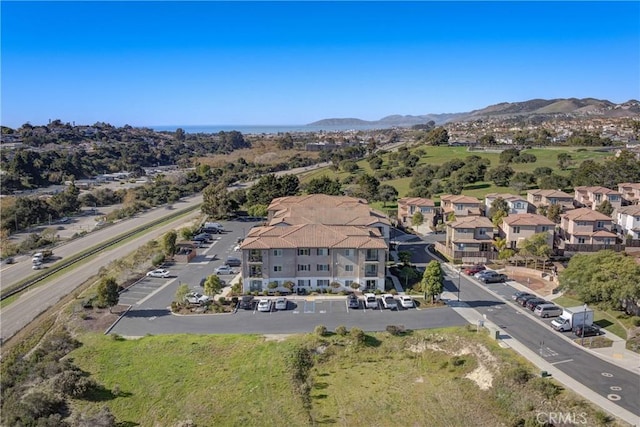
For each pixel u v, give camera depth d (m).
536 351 45.94
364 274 64.06
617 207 96.00
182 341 50.75
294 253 64.06
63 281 74.38
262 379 44.62
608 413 35.84
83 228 115.25
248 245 63.72
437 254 80.75
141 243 95.38
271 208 88.00
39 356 48.38
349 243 63.94
